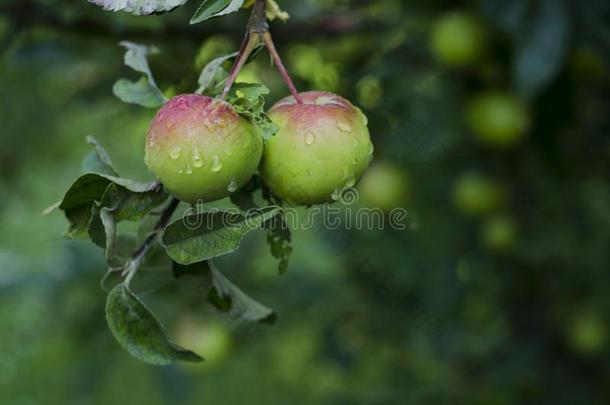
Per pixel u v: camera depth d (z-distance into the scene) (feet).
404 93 13.94
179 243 5.65
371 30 13.78
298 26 13.53
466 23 12.75
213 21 12.05
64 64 13.44
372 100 13.99
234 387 24.11
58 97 17.84
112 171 6.29
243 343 15.84
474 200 15.58
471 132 13.94
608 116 14.87
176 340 15.61
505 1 10.96
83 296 17.19
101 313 17.11
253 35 5.78
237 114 5.57
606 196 16.34
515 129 13.25
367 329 18.75
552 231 15.93
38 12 11.92
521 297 17.62
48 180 29.43
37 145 20.25
